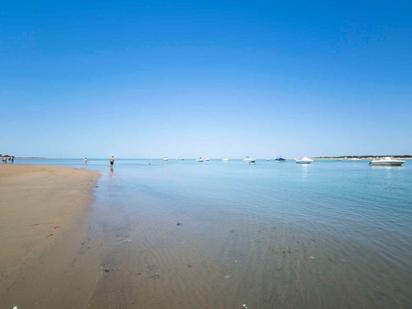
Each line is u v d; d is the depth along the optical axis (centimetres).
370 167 8650
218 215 1323
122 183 2948
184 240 928
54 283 589
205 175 4606
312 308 530
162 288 592
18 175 3319
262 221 1209
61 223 1069
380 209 1480
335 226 1123
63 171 4456
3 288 556
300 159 12519
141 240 917
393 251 833
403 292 589
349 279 649
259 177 4144
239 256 790
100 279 621
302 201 1744
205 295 570
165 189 2423
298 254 808
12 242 820
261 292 587
